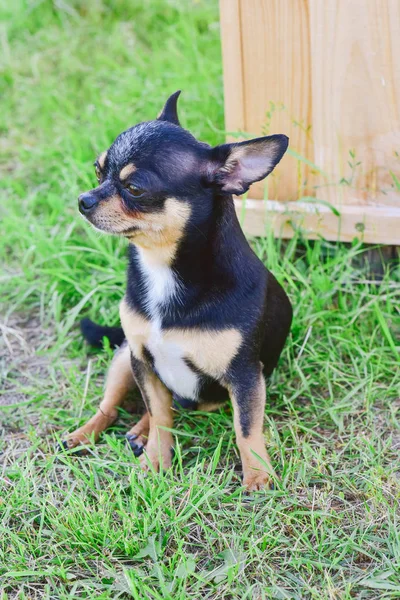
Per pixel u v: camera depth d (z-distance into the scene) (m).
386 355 1.02
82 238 1.19
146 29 1.51
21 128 1.38
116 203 0.87
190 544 0.85
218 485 0.89
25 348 1.09
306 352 1.04
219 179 0.88
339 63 1.03
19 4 1.58
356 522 0.86
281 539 0.84
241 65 1.07
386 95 1.03
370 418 0.96
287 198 1.11
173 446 0.95
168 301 0.90
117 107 1.32
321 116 1.06
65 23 1.55
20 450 0.96
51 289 1.12
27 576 0.84
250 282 0.91
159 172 0.87
